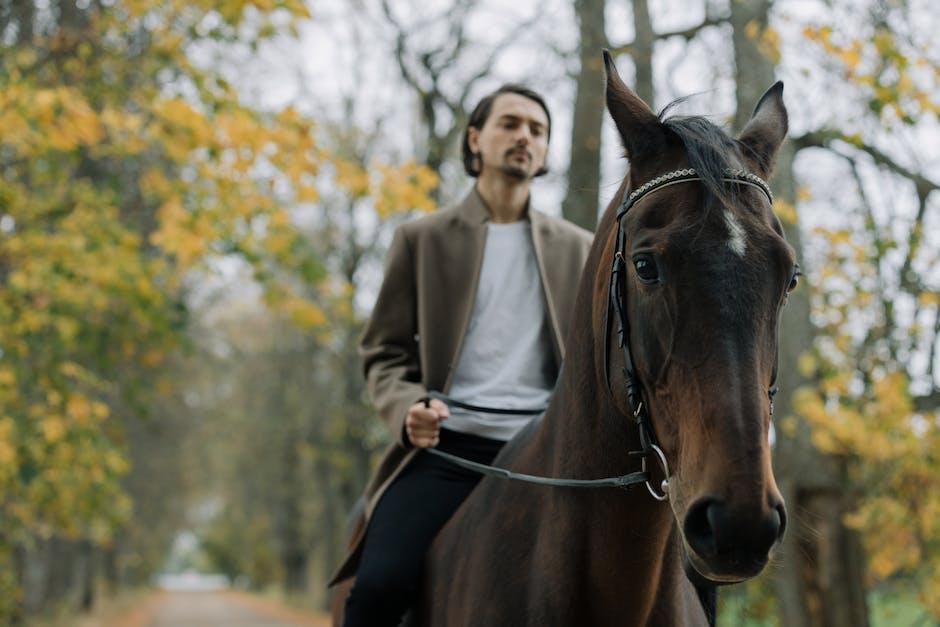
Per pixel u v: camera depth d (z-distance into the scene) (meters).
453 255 3.28
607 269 2.28
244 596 68.75
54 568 23.48
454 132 12.44
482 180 3.36
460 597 2.66
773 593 8.30
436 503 3.09
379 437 23.72
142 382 10.59
